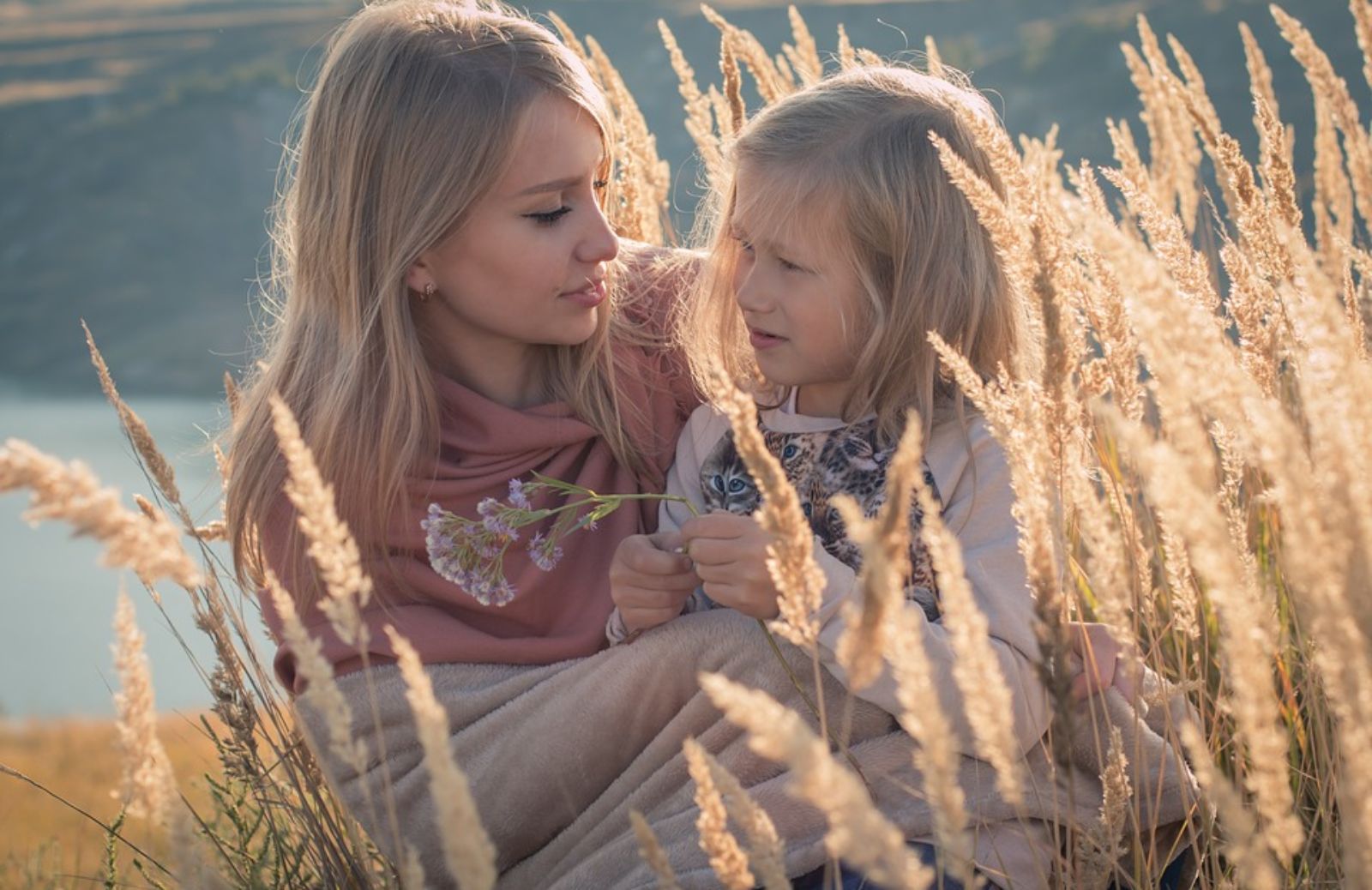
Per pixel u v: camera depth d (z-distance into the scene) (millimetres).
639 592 1598
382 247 1799
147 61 120312
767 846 987
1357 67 52531
